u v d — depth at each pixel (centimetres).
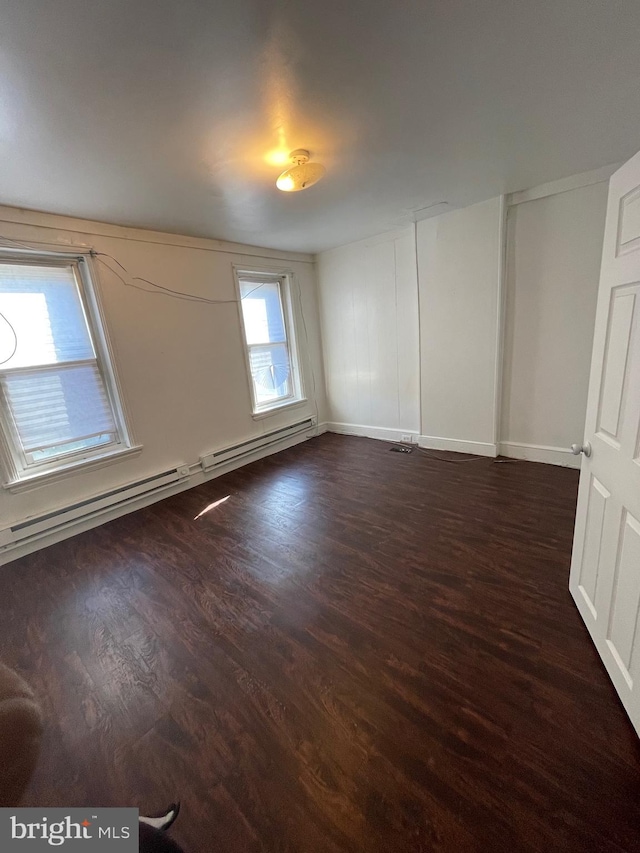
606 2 118
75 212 256
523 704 128
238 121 169
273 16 114
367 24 121
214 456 371
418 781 108
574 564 170
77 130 162
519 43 135
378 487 320
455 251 345
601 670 138
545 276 309
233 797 109
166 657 162
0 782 76
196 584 211
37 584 221
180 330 338
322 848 96
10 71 124
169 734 129
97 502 287
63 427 277
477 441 374
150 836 95
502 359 345
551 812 98
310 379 485
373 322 434
